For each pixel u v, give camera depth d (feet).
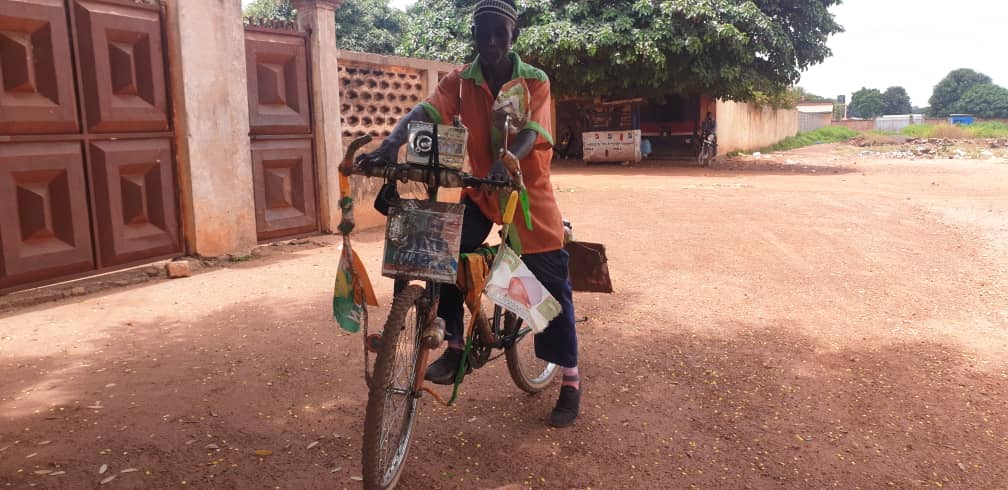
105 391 12.87
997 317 17.25
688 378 13.43
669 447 10.68
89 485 9.53
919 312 17.78
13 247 19.02
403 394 9.20
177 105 22.97
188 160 23.24
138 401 12.39
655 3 62.49
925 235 28.60
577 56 63.31
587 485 9.59
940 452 10.47
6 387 13.12
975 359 14.33
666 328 16.55
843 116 252.62
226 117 24.30
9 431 11.20
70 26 19.90
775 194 43.06
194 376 13.60
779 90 71.20
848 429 11.25
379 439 8.49
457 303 10.35
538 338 11.32
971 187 47.55
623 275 21.86
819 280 21.18
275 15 101.65
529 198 10.53
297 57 27.61
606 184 50.75
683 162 76.69
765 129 107.04
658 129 81.20
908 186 48.62
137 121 21.75
